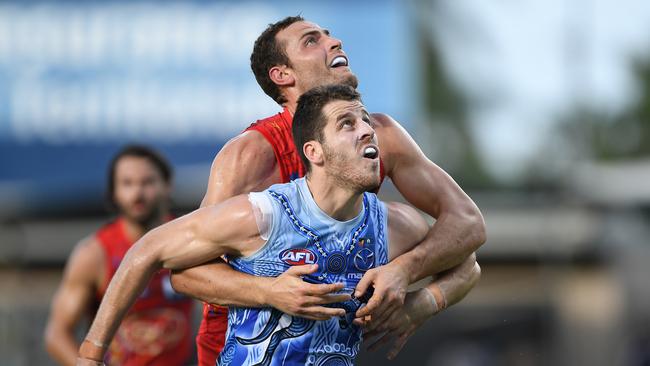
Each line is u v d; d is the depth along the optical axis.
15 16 45.94
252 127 16.80
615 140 95.44
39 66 45.97
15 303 46.81
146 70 45.78
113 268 24.36
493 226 52.97
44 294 48.84
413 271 15.13
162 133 45.62
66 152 45.84
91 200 51.06
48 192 50.81
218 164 16.33
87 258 24.31
